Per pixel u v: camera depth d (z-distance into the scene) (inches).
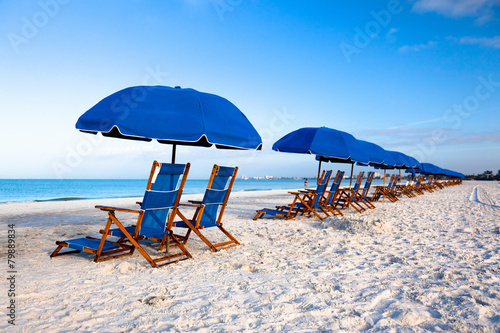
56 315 92.2
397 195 684.1
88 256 159.3
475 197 762.8
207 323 88.9
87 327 85.2
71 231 235.6
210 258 161.9
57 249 157.5
